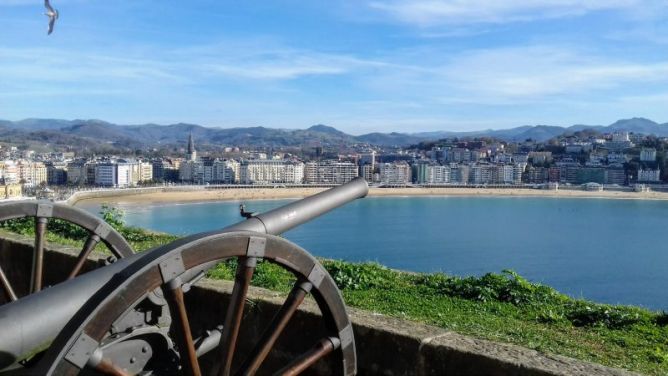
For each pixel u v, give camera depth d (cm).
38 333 389
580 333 647
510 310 750
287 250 419
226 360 404
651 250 7456
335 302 445
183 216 11331
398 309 693
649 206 15538
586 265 6247
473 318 667
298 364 432
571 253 7100
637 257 6869
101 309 350
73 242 971
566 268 6053
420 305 732
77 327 345
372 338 481
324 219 10806
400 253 6794
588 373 397
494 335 573
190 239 385
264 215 555
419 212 12738
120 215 1343
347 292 791
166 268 370
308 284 430
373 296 769
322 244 7438
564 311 750
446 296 805
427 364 452
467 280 862
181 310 380
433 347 450
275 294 571
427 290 831
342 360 454
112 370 362
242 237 399
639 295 4784
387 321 498
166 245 387
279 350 536
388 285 852
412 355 459
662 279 5506
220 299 585
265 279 784
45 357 345
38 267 586
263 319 547
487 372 424
